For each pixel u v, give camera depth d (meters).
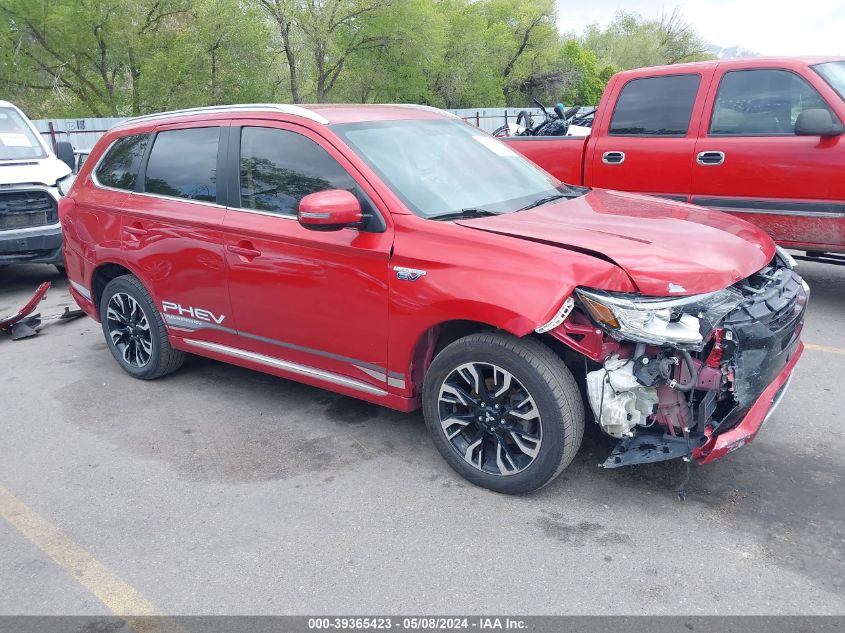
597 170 6.63
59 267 8.71
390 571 2.91
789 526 3.05
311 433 4.16
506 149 4.52
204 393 4.83
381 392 3.71
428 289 3.27
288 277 3.85
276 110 4.05
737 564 2.83
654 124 6.28
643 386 2.98
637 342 2.95
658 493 3.35
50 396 4.92
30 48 30.05
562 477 3.52
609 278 2.96
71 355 5.75
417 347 3.48
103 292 5.10
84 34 29.14
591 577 2.80
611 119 6.55
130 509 3.47
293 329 3.96
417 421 4.26
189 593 2.85
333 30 32.09
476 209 3.63
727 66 5.92
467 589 2.78
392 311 3.45
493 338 3.19
